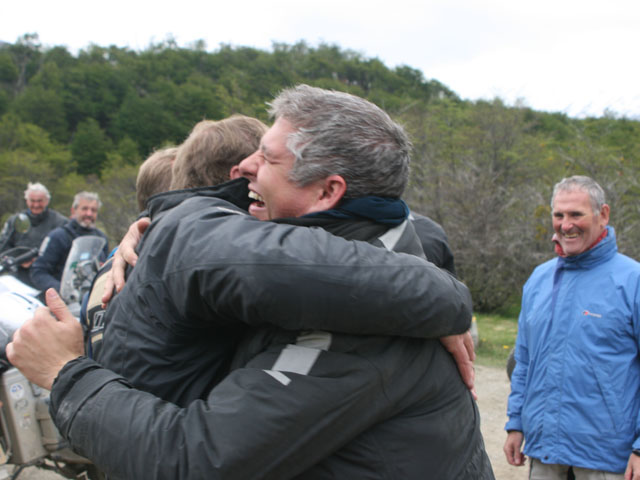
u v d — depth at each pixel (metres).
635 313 2.12
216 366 1.05
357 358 0.90
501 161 16.72
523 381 2.47
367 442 0.93
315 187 1.01
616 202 11.17
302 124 1.01
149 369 1.01
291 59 64.50
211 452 0.84
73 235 4.87
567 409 2.17
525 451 2.33
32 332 1.00
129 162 41.47
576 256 2.28
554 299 2.31
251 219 0.95
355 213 0.99
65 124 59.91
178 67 71.50
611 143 18.09
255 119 1.46
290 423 0.85
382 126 1.03
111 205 19.95
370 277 0.86
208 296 0.90
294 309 0.84
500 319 10.96
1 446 2.50
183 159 1.41
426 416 0.97
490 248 11.76
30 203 5.59
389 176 1.02
